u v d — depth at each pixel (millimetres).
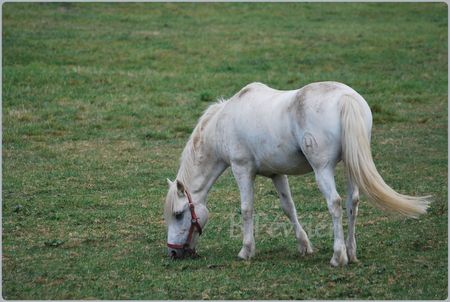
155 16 35031
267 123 10008
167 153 17641
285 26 33500
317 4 38656
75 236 12008
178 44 29609
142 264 10484
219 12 36312
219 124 10719
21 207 13398
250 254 10633
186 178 10883
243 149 10445
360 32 32344
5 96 22000
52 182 15258
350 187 9758
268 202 14023
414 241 11133
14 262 10641
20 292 9344
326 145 9430
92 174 15898
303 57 28047
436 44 30219
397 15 36250
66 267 10375
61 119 20375
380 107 21281
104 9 36062
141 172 16031
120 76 24719
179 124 20203
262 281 9453
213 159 10938
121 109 21344
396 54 28656
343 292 8922
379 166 16141
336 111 9375
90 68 25547
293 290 9062
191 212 10703
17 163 16703
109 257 10891
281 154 9961
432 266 9867
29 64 25750
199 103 22203
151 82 24234
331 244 11406
